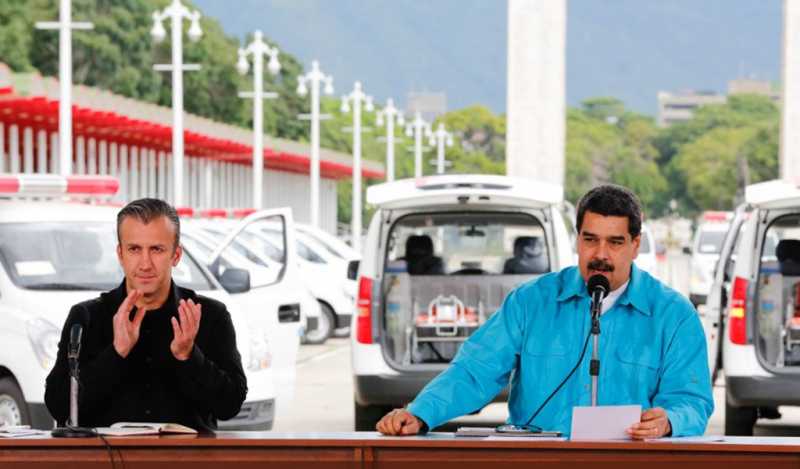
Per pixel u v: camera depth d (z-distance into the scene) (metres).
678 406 9.52
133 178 85.00
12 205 20.27
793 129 119.62
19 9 119.75
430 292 23.86
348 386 32.41
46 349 18.36
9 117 63.00
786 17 120.31
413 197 21.73
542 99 112.69
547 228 22.05
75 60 133.62
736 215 23.72
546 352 9.79
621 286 9.80
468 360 9.94
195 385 9.85
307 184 142.62
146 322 10.10
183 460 9.01
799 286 23.16
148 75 143.25
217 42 167.12
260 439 8.99
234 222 38.41
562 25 112.88
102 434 9.06
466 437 9.12
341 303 44.00
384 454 8.97
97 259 19.77
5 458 9.02
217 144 90.44
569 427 9.72
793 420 25.64
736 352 21.50
